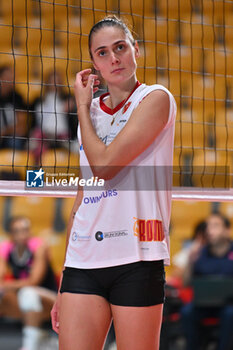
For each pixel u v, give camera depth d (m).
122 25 7.09
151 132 6.65
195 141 25.36
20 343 18.36
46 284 18.53
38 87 23.88
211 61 27.16
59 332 6.77
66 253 7.21
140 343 6.46
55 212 23.28
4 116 20.77
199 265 18.00
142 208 6.71
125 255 6.55
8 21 26.25
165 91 6.83
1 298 17.97
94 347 6.62
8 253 18.64
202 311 16.19
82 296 6.66
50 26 26.20
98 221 6.71
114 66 6.94
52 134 20.81
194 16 27.42
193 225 23.53
